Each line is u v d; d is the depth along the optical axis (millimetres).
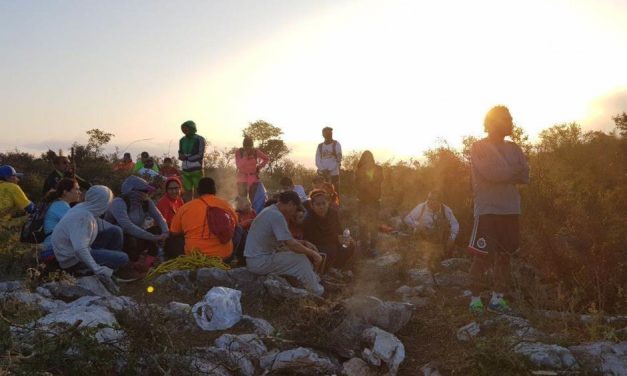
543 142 10617
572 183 8242
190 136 12820
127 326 4824
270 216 6848
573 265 6590
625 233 6645
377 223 9680
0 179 9938
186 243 7953
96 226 7195
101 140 21078
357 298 5680
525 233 7203
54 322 4824
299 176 21500
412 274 7598
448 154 9523
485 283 6531
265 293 6496
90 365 4297
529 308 5812
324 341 5102
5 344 4324
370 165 9711
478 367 4613
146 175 17422
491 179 5762
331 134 13148
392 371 4797
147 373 4410
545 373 4492
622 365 4535
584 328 5410
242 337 5164
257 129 28891
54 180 10359
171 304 5934
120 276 7480
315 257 6945
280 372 4719
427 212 9031
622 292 6078
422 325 5676
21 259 7402
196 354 4754
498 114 5836
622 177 8445
